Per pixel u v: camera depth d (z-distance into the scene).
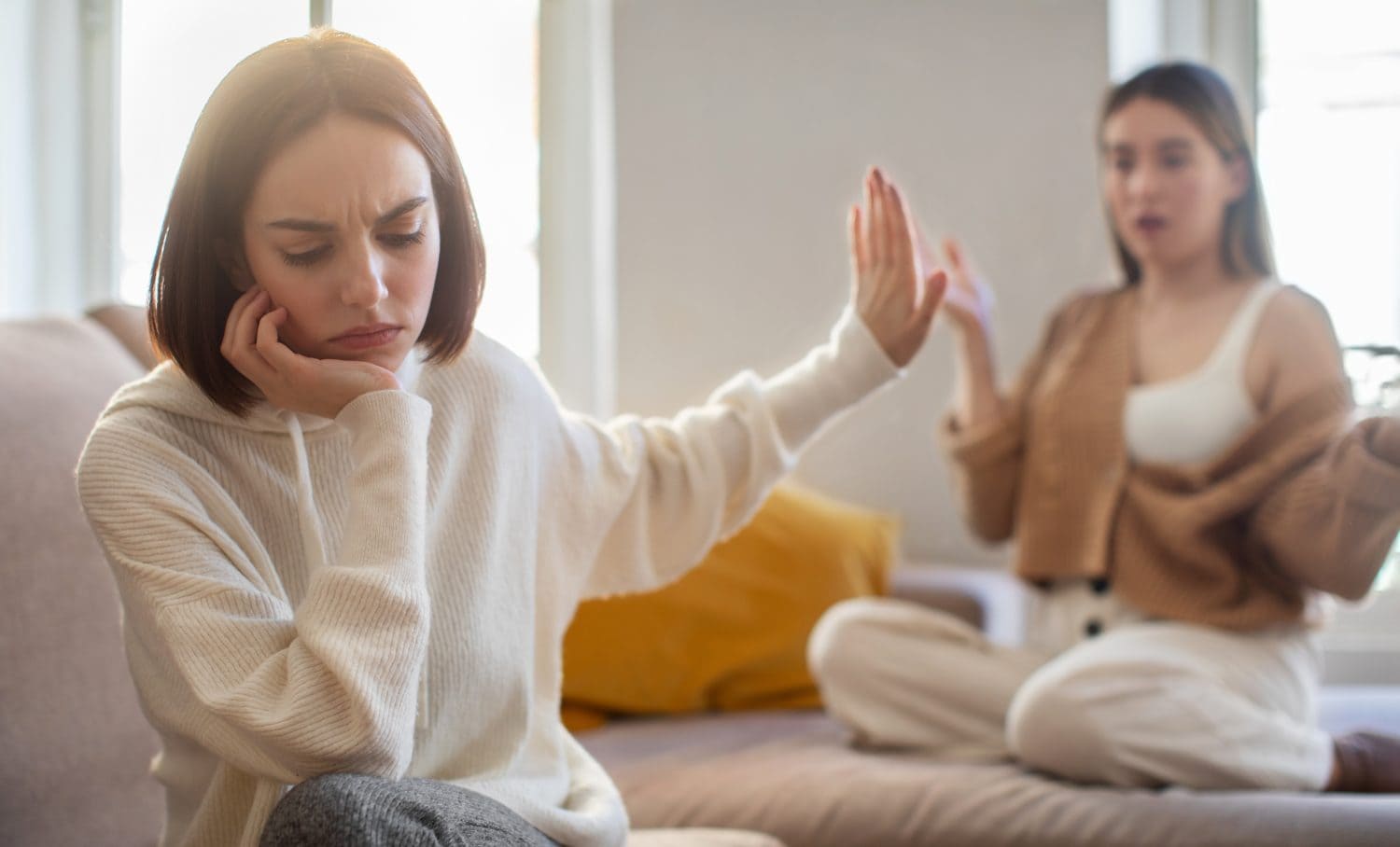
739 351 2.68
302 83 0.92
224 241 0.96
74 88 2.51
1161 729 1.61
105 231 2.53
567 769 1.17
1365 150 2.59
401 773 0.90
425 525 1.00
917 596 2.33
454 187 1.01
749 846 1.25
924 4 2.66
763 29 2.69
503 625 1.09
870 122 2.67
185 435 1.00
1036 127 2.64
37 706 1.34
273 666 0.88
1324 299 2.59
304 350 0.98
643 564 1.24
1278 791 1.62
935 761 1.78
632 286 2.70
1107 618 1.87
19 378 1.52
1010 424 2.02
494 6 2.66
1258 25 2.63
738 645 2.21
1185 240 1.89
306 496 0.99
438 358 1.05
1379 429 1.62
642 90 2.69
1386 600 2.55
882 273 1.26
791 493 2.38
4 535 1.38
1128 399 1.90
